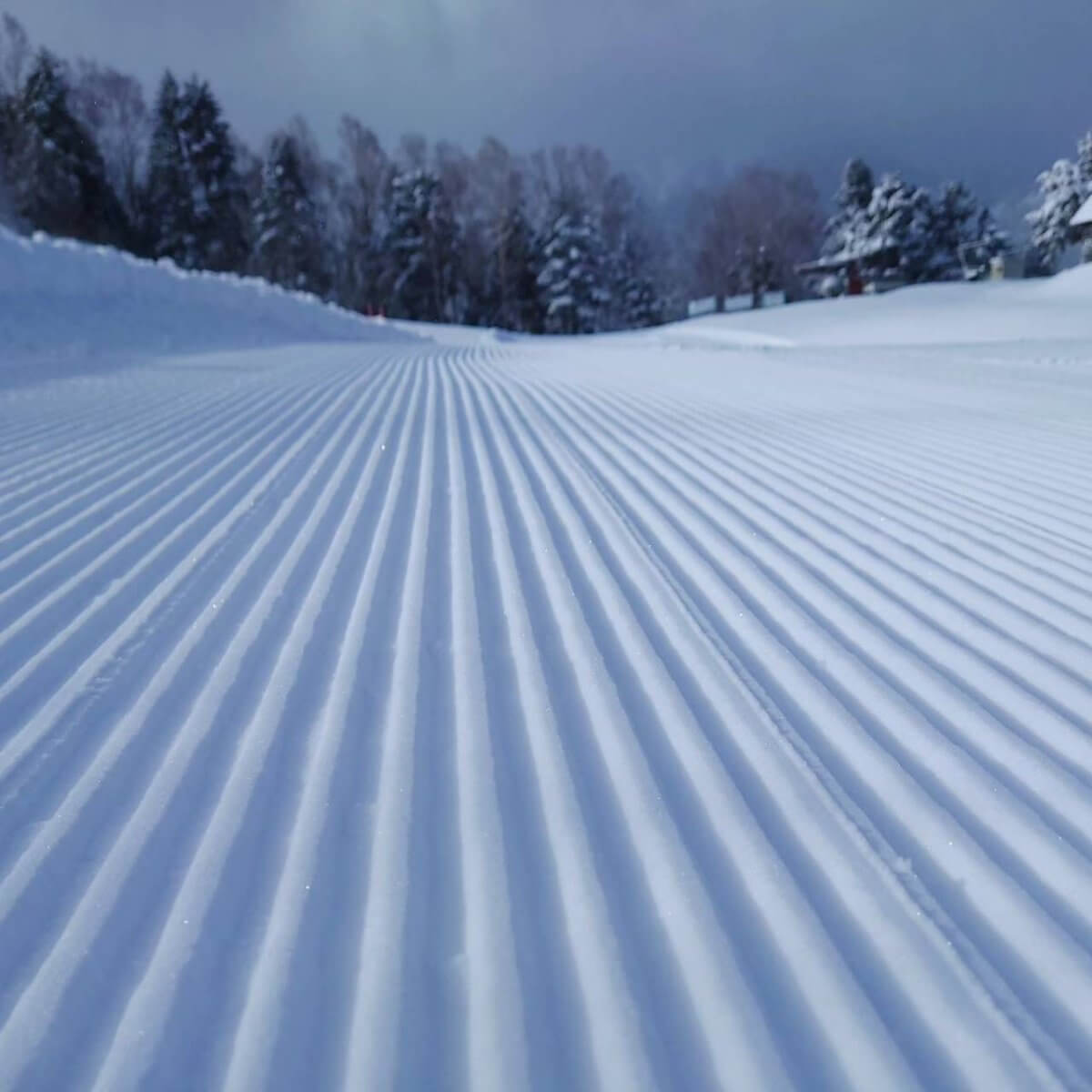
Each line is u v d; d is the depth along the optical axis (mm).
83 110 54406
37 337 13750
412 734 2574
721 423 7512
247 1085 1496
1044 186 61844
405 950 1784
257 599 3572
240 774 2393
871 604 3475
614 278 69750
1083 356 12336
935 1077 1495
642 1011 1635
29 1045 1571
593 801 2258
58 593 3643
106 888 1969
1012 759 2430
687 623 3314
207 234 53844
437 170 68062
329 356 17297
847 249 67750
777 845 2080
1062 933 1812
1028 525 4355
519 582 3730
